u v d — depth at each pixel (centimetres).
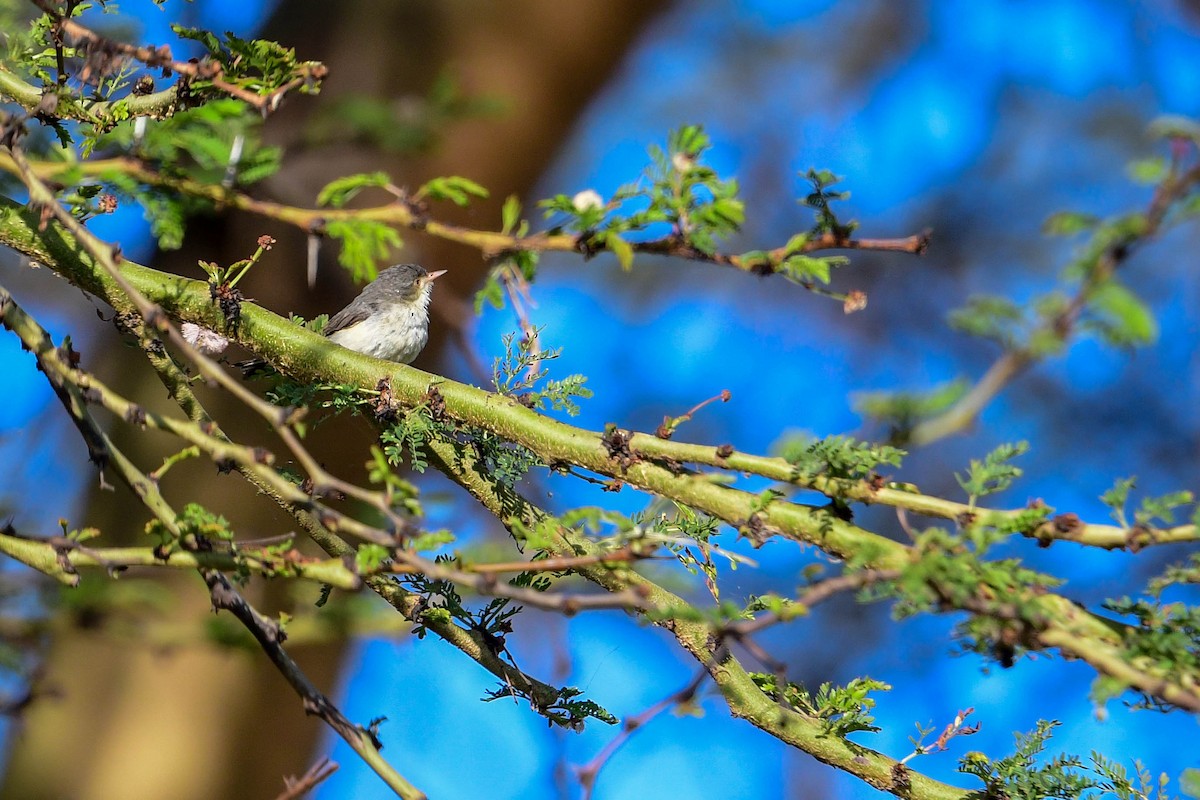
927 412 338
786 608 342
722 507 435
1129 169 294
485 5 959
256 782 859
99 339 1054
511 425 481
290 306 904
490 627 500
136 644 604
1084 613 364
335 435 817
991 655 364
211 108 374
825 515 417
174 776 812
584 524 461
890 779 464
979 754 469
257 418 827
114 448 431
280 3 948
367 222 356
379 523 700
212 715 834
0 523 789
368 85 902
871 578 341
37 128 525
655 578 626
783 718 473
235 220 884
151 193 372
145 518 794
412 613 497
